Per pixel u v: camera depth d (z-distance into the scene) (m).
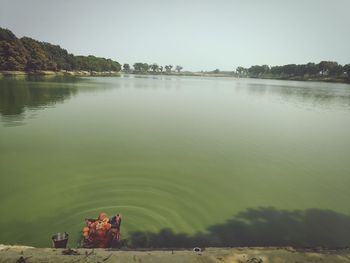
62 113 27.77
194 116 28.67
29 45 106.25
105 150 16.22
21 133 19.48
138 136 19.66
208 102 42.25
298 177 13.04
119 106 33.78
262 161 15.20
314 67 169.12
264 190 11.49
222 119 27.55
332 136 21.72
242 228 8.58
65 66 134.00
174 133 20.94
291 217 9.35
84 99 39.62
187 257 4.98
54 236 6.75
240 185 11.90
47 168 13.15
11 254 4.97
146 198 10.34
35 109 29.69
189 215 9.24
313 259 5.10
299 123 26.94
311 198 10.86
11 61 94.69
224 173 13.23
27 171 12.71
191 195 10.74
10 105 31.80
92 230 7.17
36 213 9.11
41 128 21.12
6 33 95.88
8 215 8.95
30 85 59.53
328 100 51.38
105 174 12.55
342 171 13.98
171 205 9.88
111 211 9.32
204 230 8.39
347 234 8.43
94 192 10.72
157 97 46.44
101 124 23.16
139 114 28.61
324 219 9.28
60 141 17.80
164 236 8.02
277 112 34.00
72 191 10.76
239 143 18.80
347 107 41.59
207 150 16.88
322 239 8.12
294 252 5.35
